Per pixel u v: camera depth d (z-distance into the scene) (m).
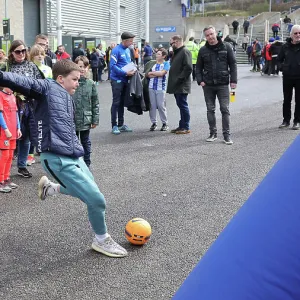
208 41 7.70
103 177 6.01
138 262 3.59
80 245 3.92
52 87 3.53
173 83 8.65
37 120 3.53
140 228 3.85
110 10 30.95
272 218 1.26
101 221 3.67
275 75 23.77
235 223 1.35
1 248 3.85
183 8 48.62
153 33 47.88
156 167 6.52
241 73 25.75
